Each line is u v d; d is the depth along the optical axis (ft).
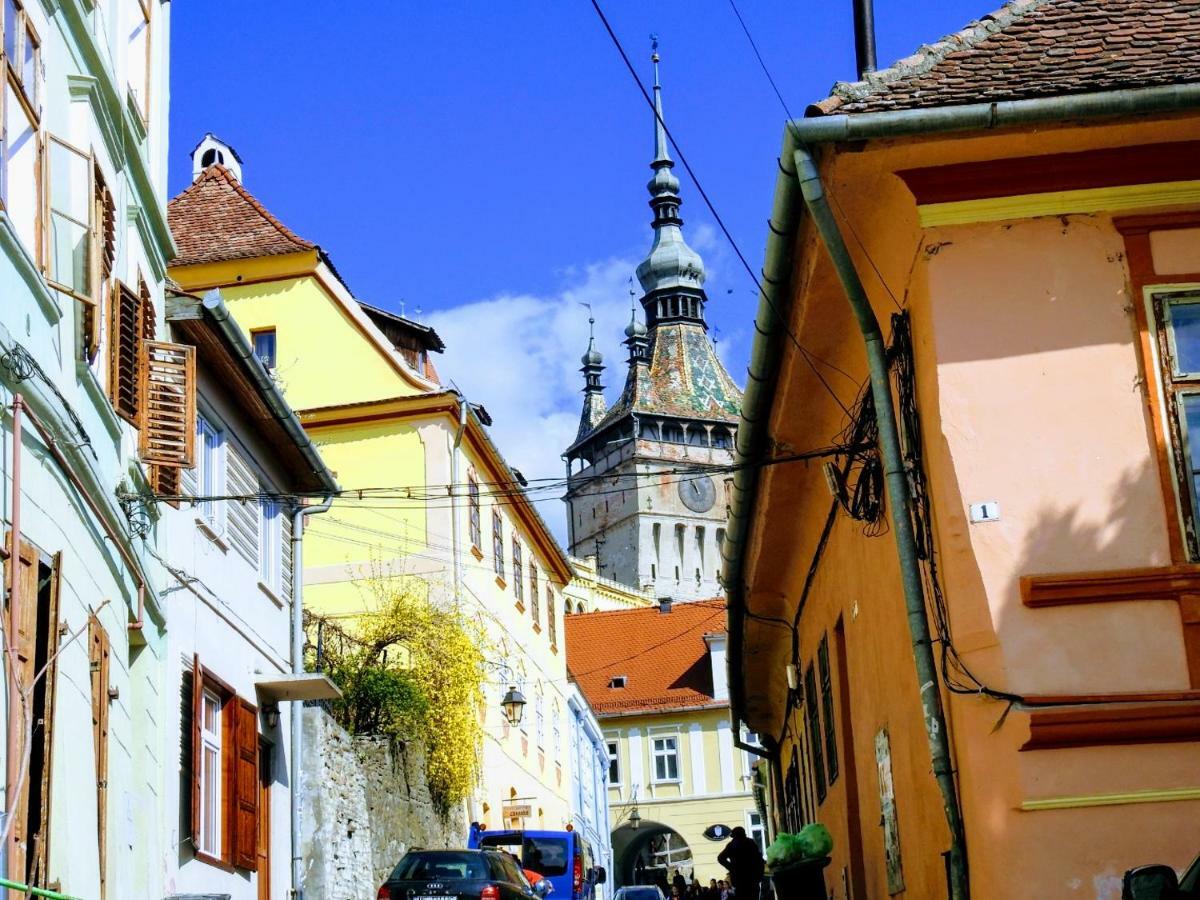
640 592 385.09
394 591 110.83
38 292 33.53
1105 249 32.32
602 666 242.78
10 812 25.13
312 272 121.08
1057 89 30.78
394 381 119.14
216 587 60.39
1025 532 31.30
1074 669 30.78
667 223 537.24
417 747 97.25
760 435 47.44
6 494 30.55
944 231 32.40
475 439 123.54
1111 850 30.01
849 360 41.09
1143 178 32.24
